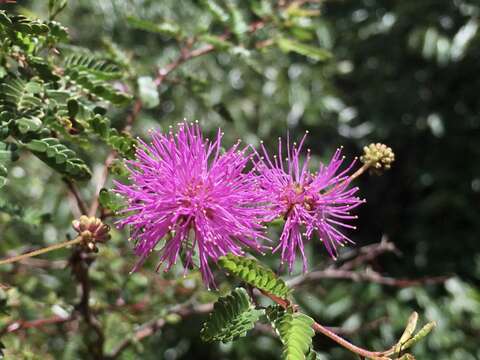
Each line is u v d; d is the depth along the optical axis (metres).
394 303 0.46
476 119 0.56
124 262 0.29
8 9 0.25
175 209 0.17
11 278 0.29
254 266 0.16
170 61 0.26
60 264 0.29
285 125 0.52
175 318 0.27
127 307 0.28
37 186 0.38
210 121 0.47
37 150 0.17
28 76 0.19
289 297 0.16
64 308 0.25
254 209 0.17
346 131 0.57
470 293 0.48
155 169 0.17
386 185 0.59
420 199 0.58
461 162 0.55
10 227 0.31
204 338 0.16
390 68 0.58
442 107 0.56
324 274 0.29
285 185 0.18
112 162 0.18
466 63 0.56
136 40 0.50
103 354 0.25
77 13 0.50
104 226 0.17
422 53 0.55
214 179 0.17
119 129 0.23
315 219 0.18
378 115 0.57
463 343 0.46
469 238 0.53
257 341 0.43
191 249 0.17
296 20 0.26
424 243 0.53
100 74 0.20
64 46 0.22
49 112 0.18
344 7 0.58
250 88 0.51
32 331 0.27
